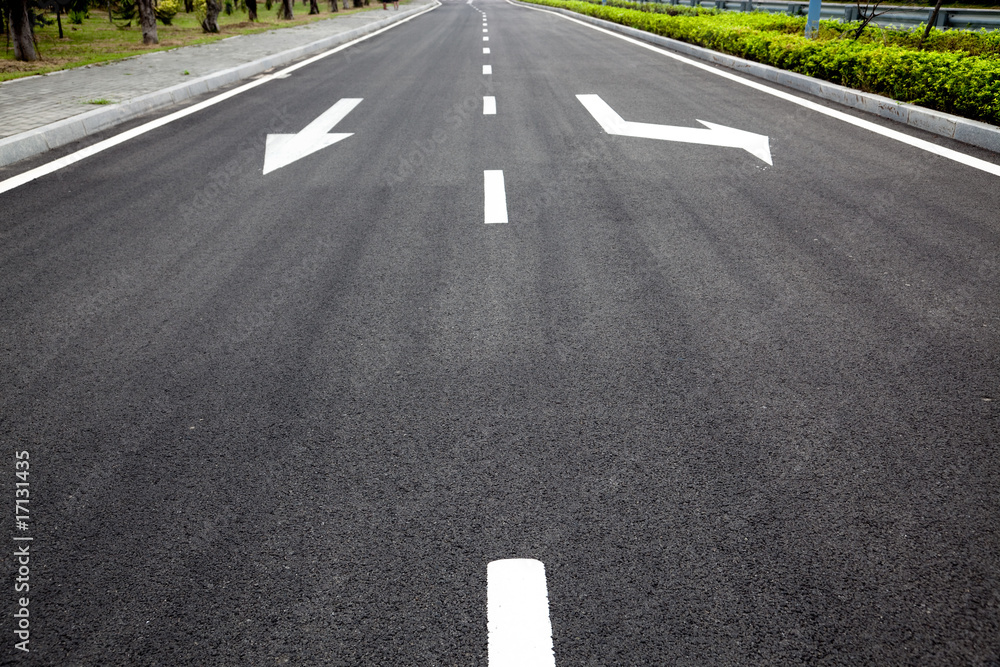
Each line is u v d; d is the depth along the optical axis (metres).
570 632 1.84
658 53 16.44
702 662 1.74
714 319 3.52
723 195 5.50
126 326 3.65
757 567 2.03
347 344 3.40
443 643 1.82
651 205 5.32
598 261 4.30
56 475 2.52
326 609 1.94
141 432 2.76
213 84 12.12
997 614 1.86
